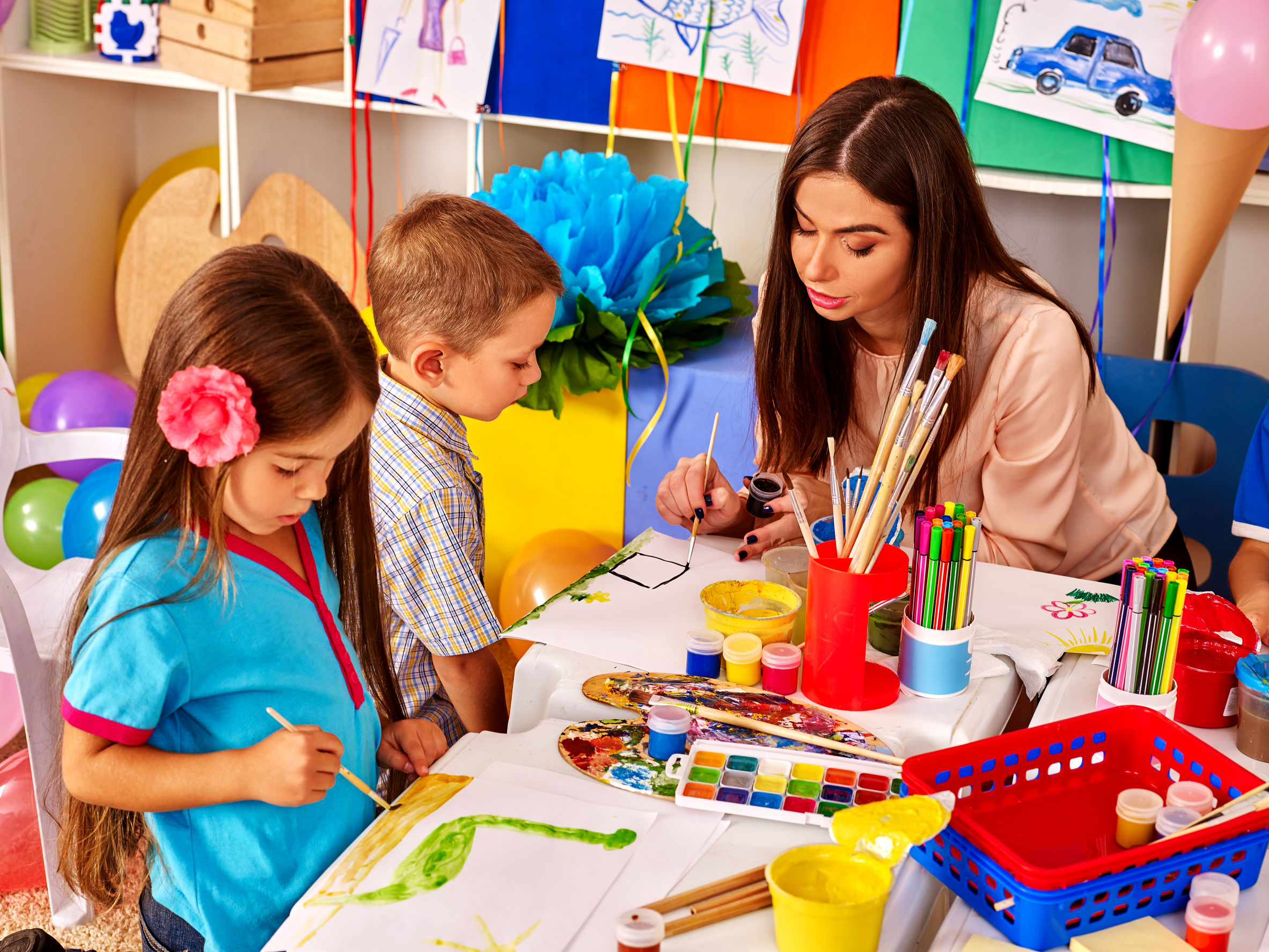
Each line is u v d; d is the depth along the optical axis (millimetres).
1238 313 2150
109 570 788
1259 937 710
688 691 978
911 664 989
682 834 812
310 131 2541
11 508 1968
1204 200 1633
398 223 1218
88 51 2471
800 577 1099
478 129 2119
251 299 760
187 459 786
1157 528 1542
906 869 780
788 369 1407
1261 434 1418
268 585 843
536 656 1044
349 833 905
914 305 1273
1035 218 2238
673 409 1774
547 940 710
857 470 1023
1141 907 718
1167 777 841
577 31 2004
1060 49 1716
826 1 1834
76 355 2742
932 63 1795
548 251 1720
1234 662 965
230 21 2180
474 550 1271
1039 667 1028
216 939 853
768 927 723
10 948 902
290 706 858
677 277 1820
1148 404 1771
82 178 2672
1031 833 802
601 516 1874
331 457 815
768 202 2461
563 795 858
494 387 1222
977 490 1481
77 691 781
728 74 1907
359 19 2146
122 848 924
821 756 885
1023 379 1358
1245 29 1471
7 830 1426
